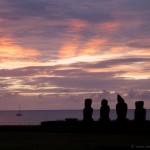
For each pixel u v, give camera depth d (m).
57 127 59.97
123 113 58.06
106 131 53.38
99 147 37.62
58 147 38.06
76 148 37.19
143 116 57.28
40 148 37.44
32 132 55.53
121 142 41.38
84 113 61.81
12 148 37.62
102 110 60.06
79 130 55.31
